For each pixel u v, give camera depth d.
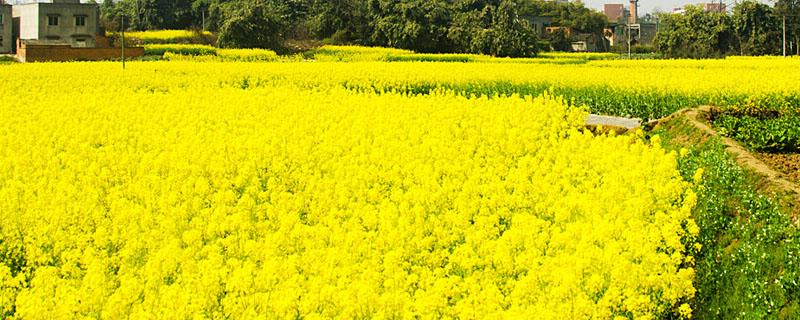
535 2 106.00
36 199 11.23
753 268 9.63
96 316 7.71
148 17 88.56
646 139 20.86
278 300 7.50
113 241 9.62
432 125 18.16
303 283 8.09
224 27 66.81
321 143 15.66
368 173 12.72
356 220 10.10
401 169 13.05
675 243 9.27
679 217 10.34
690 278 8.53
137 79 31.00
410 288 8.27
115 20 91.56
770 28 81.25
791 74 31.77
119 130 17.84
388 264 8.46
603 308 7.64
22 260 9.90
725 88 26.66
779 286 9.09
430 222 10.09
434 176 12.60
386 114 19.50
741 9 81.88
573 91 27.28
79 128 17.53
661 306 8.03
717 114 21.75
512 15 73.56
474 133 17.16
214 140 16.23
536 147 15.76
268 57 54.97
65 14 65.00
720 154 15.87
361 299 7.57
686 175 15.02
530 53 70.56
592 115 24.86
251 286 7.98
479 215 10.58
